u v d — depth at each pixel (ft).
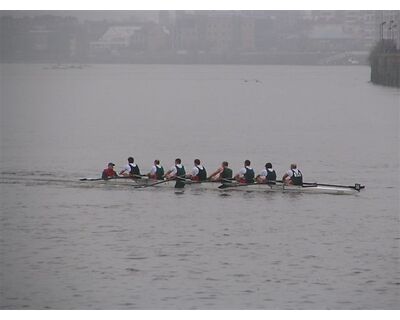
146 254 388.78
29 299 330.75
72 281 350.84
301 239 416.67
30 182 581.94
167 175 542.98
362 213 475.31
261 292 338.75
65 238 417.49
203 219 457.68
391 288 343.05
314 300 329.93
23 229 437.17
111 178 555.28
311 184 531.09
